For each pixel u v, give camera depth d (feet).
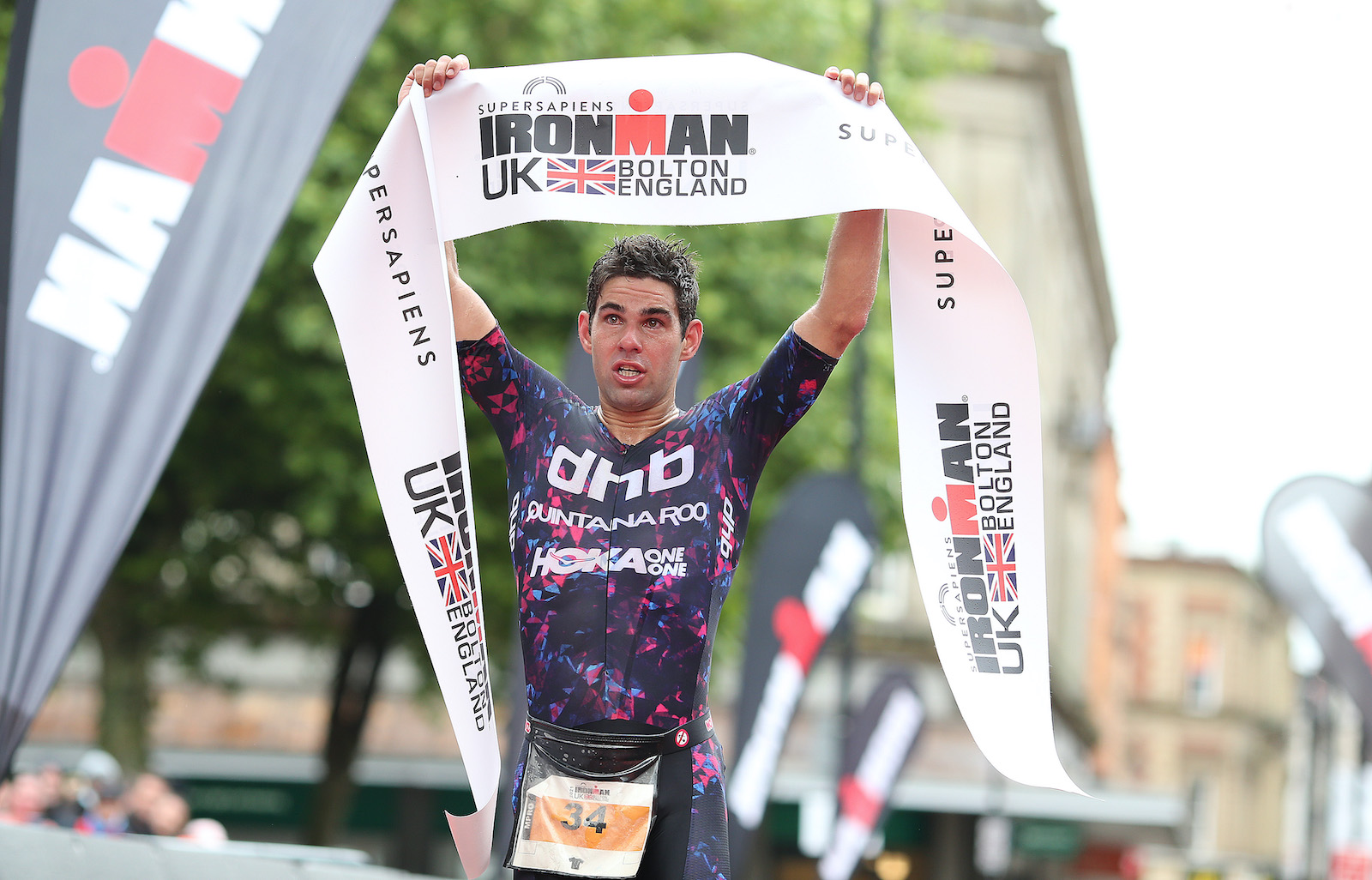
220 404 68.90
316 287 65.10
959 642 15.96
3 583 24.41
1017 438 16.12
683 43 70.90
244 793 109.19
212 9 25.91
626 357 14.58
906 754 65.92
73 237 25.30
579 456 14.78
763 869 115.96
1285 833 268.82
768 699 52.34
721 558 14.52
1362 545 53.42
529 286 66.49
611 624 14.17
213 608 80.18
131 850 22.06
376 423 15.53
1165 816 129.59
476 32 66.08
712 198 16.10
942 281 16.31
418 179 15.98
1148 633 262.47
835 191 15.69
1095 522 199.62
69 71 25.62
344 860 28.94
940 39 92.63
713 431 14.87
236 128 25.76
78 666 113.70
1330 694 155.12
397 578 77.20
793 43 76.28
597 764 14.02
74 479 24.72
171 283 25.32
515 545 14.76
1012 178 140.15
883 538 82.84
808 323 15.17
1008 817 125.08
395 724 119.75
